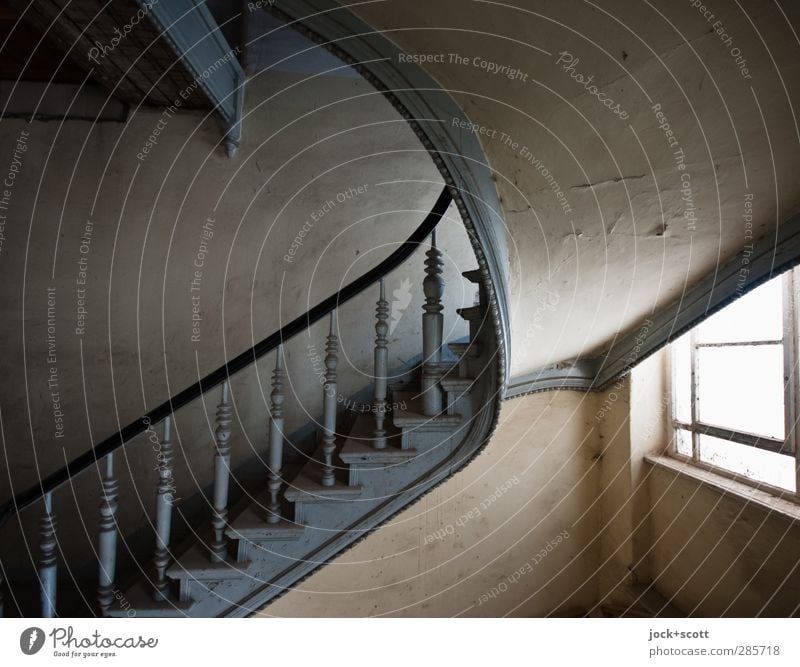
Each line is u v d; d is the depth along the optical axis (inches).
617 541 109.8
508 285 64.1
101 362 102.3
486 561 110.9
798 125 52.9
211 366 104.8
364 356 109.3
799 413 75.4
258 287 106.1
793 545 71.9
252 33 105.5
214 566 70.9
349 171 107.7
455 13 47.1
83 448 101.7
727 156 56.6
